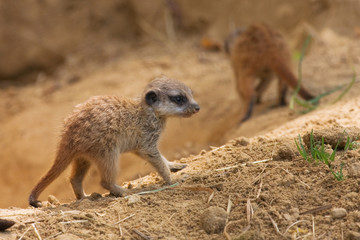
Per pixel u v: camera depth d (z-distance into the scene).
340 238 5.07
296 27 18.17
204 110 14.67
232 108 14.12
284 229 5.31
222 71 17.52
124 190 6.95
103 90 17.66
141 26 21.88
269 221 5.44
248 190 6.10
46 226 5.75
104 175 6.92
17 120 17.23
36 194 6.88
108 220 5.80
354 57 14.01
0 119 17.88
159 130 7.53
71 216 5.89
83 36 21.92
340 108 9.49
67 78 19.98
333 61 14.14
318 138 6.89
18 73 21.47
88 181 11.74
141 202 6.18
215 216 5.46
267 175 6.35
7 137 16.34
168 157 12.68
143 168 11.38
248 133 10.77
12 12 21.30
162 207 6.02
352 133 6.96
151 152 7.32
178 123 14.41
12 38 21.27
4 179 14.81
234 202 5.90
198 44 20.55
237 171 6.73
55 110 17.19
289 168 6.43
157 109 7.50
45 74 21.56
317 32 16.83
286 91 12.58
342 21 16.31
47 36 21.55
